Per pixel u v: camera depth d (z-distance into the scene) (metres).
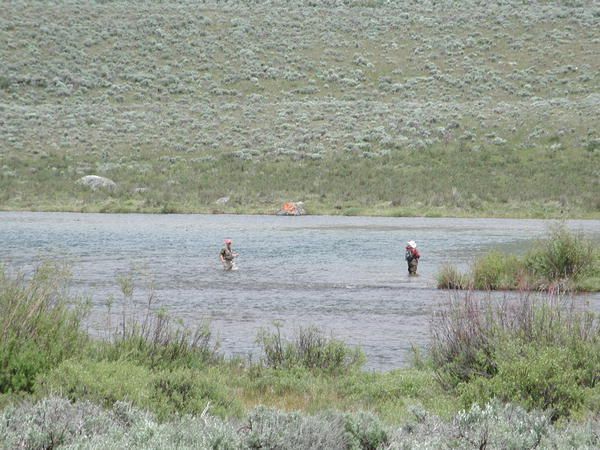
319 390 39.34
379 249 113.00
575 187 193.25
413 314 64.81
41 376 31.66
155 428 24.41
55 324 37.16
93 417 26.50
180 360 41.56
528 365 32.12
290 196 193.62
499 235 130.88
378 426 26.75
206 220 159.88
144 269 91.38
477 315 41.12
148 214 174.25
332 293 76.06
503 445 24.55
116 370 34.12
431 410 32.62
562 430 27.64
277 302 70.94
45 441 24.11
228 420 30.09
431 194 190.75
